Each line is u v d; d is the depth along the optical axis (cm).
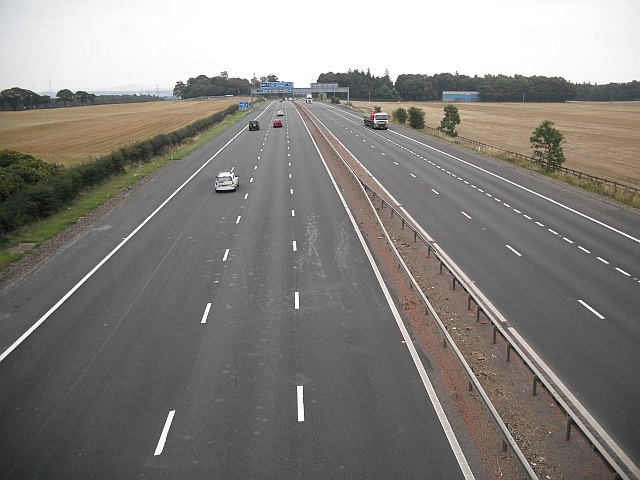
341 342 1753
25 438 1312
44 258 2678
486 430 1293
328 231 3019
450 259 2505
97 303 2116
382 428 1314
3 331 1900
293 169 5103
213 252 2694
